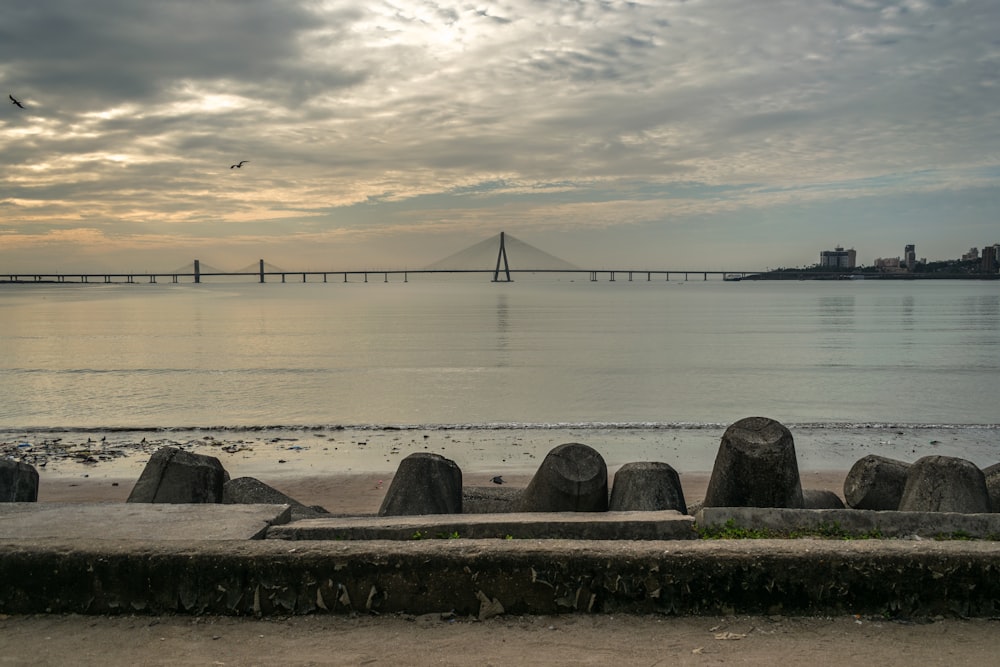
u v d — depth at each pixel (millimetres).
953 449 15484
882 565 4434
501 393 23547
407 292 172250
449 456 15008
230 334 47094
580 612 4465
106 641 4148
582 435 17047
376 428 17891
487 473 13555
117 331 49500
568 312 75125
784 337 43500
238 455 15164
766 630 4270
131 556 4488
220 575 4461
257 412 20375
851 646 4070
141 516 5523
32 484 7551
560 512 6312
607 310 79062
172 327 53438
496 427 17984
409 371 28797
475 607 4449
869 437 16594
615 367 29859
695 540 4801
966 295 121188
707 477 13148
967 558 4422
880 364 30391
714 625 4336
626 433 17266
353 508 11180
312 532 5293
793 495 6652
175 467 7301
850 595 4434
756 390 23938
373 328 52281
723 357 33312
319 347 38438
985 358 32344
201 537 5012
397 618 4426
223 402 21938
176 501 7199
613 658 3934
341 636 4211
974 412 20156
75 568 4492
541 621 4391
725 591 4453
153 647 4074
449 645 4094
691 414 20016
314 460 14727
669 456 15016
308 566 4457
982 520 5750
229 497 7785
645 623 4359
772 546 4578
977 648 4051
